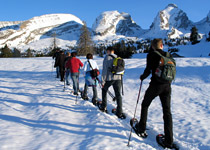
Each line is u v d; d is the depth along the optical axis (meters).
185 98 6.00
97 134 2.92
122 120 3.90
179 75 9.15
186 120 4.07
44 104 4.69
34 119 3.59
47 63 17.39
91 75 5.04
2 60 21.08
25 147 2.43
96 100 5.11
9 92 6.23
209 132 3.39
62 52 9.05
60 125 3.29
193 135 3.30
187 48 69.00
